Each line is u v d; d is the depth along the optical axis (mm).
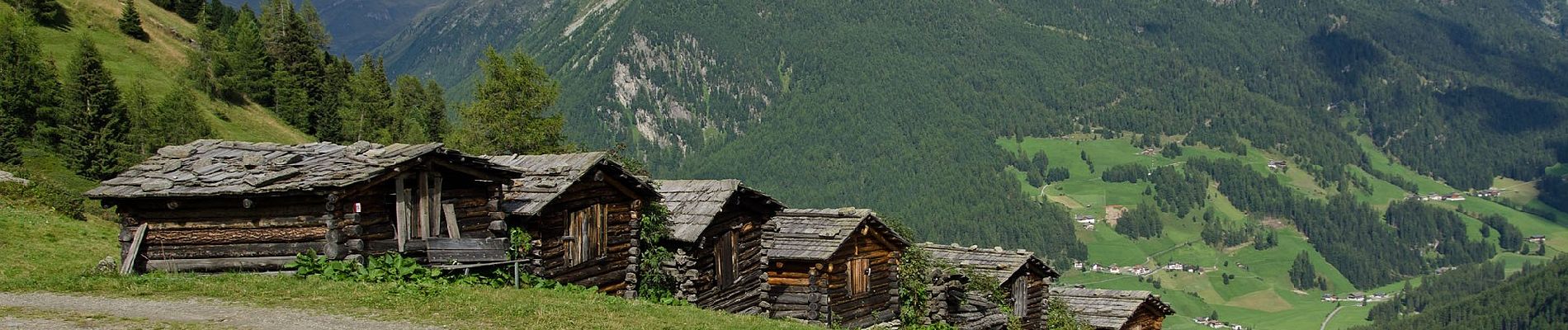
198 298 22047
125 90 97625
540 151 74375
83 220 49719
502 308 22859
